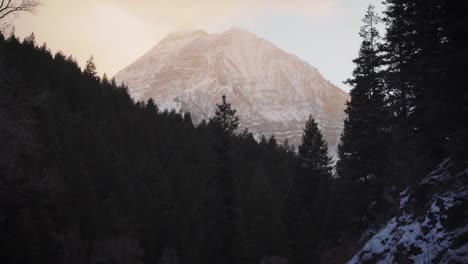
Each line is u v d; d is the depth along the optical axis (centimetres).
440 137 1658
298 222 4303
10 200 1927
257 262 4503
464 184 1366
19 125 1616
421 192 1568
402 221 1557
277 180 7931
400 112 2408
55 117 6725
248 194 5956
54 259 3875
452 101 1358
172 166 7144
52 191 2130
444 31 1353
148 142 8369
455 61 1269
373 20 3194
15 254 3391
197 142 8944
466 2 1301
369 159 3008
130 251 4247
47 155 4997
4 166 1642
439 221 1301
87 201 4747
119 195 5578
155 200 5694
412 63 1784
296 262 4181
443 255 1177
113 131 7994
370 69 3109
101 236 4403
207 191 6444
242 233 4297
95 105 9438
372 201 3038
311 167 4844
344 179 3556
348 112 3238
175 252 4753
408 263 1306
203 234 5109
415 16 1620
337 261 3145
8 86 1611
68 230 4116
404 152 2186
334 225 3900
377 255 1555
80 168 5222
